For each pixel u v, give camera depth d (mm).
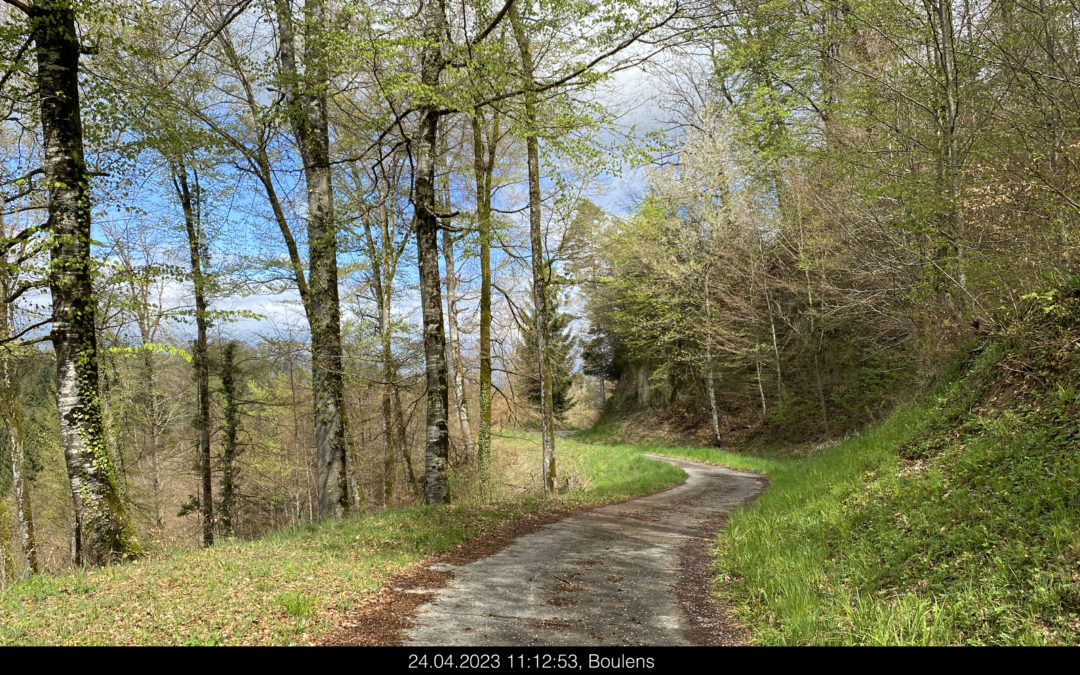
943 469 7074
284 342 12242
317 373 12266
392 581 7016
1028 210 7934
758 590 6461
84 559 8422
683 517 12680
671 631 5688
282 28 11789
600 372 49188
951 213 9078
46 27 8648
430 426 12883
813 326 22391
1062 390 6426
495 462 27391
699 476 21203
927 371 11789
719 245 25453
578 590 6957
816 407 24688
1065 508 4984
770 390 29500
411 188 14352
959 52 9586
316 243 11852
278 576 6672
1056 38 8156
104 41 10609
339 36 9070
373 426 20812
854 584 5863
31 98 9602
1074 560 4441
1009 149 8289
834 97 13898
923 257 10234
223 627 5223
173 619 5312
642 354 34125
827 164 13977
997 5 8930
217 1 11148
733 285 26547
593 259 18781
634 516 12562
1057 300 7531
